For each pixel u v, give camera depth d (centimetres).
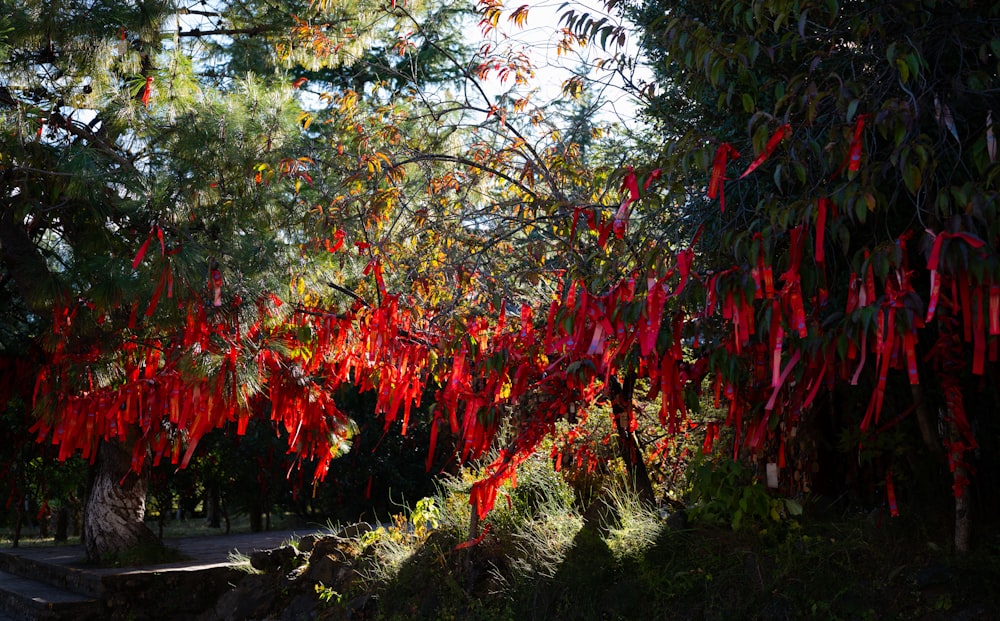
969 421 446
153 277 504
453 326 530
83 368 577
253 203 575
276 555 755
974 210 252
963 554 410
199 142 550
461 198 652
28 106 587
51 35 573
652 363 359
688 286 332
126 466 898
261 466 1242
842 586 425
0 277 759
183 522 2034
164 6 601
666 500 614
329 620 635
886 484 435
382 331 545
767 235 296
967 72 307
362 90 934
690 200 403
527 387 495
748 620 438
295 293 591
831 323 345
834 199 285
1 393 754
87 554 891
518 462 528
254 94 598
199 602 773
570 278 472
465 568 584
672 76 478
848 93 297
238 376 526
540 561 547
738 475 502
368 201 617
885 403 468
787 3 315
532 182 580
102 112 588
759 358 348
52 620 739
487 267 586
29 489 1237
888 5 315
